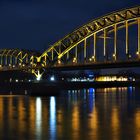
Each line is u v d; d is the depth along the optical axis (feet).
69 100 428.97
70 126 206.80
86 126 206.39
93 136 178.19
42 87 542.57
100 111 289.53
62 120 231.50
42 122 222.69
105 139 172.04
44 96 527.40
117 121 226.38
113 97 506.07
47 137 176.76
